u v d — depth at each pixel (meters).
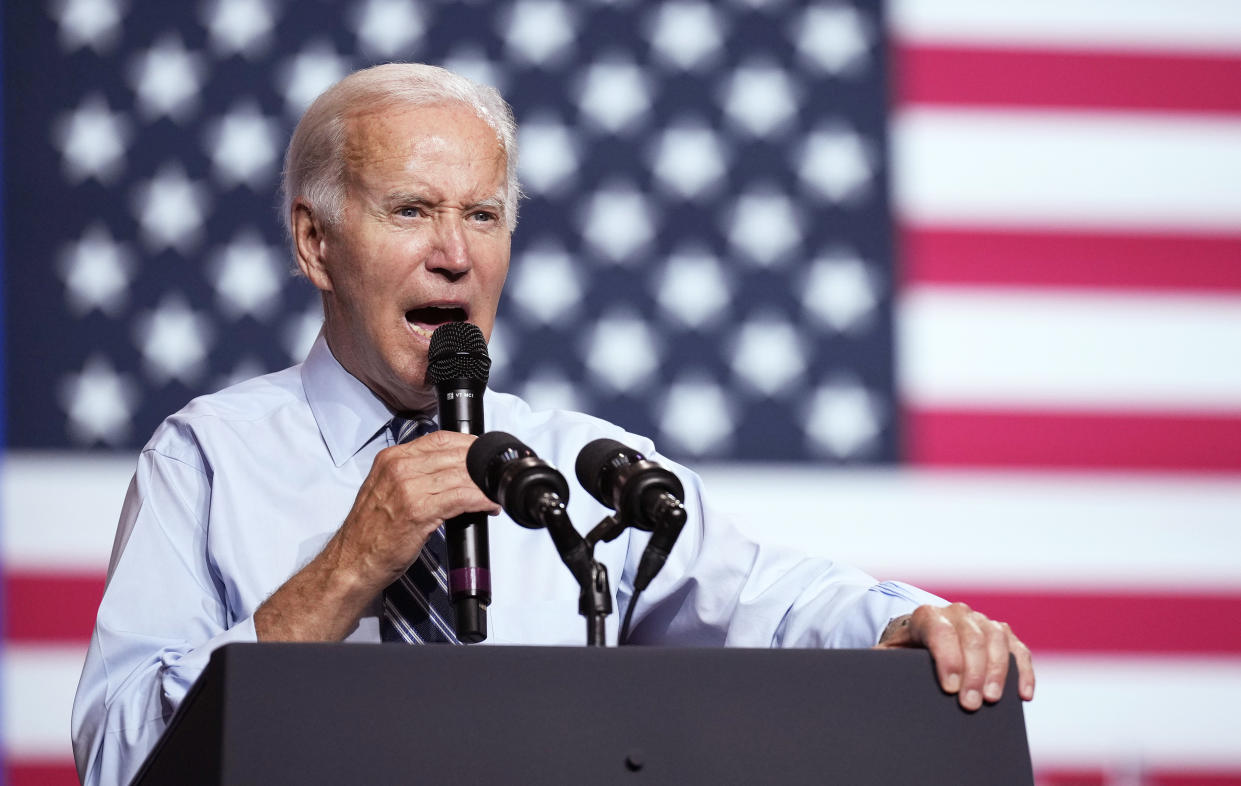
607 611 4.52
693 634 6.95
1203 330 14.32
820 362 14.13
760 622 6.62
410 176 6.56
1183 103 14.70
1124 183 14.58
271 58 14.29
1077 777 13.52
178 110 14.07
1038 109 14.67
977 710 4.30
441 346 5.65
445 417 5.56
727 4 14.75
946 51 14.76
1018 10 14.86
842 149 14.57
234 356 13.70
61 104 13.93
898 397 14.12
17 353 13.43
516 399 7.57
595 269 14.16
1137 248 14.48
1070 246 14.45
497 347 13.95
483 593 5.11
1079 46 14.81
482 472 4.76
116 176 13.87
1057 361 14.24
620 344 14.05
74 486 13.25
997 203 14.52
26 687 12.84
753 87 14.63
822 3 14.80
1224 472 14.06
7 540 13.09
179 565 6.39
